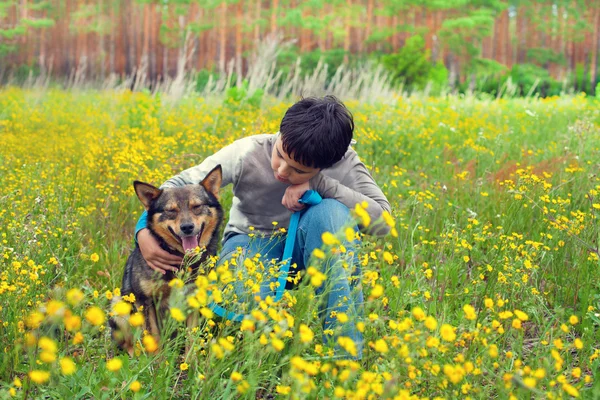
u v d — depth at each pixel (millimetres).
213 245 3662
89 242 4270
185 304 2244
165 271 3223
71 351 2955
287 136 2910
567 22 25047
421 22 25000
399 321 2758
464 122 9539
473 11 24156
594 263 3760
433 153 7266
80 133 8625
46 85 15586
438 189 5305
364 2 25281
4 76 21828
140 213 5035
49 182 5113
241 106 9711
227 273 2398
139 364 2658
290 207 3166
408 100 11766
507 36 25531
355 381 2438
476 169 6023
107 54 24781
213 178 3467
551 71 25234
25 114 10648
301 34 24234
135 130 8156
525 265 3260
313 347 2727
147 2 24078
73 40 24594
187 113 9805
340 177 3389
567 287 3664
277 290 2877
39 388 2428
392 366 2066
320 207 3061
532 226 4441
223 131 8461
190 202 3430
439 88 19812
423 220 4598
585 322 3258
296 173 3043
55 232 3943
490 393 2537
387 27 24531
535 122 9742
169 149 6906
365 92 11656
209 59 24266
